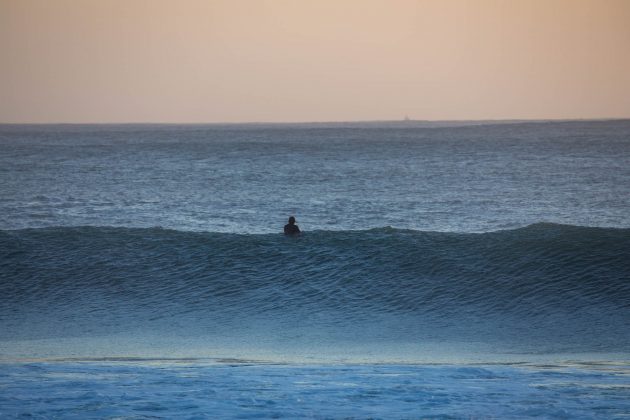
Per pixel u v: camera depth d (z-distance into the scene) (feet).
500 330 220.64
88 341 214.90
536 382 146.00
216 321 238.27
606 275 251.19
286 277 272.10
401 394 133.18
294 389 137.39
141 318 241.96
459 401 127.34
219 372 158.20
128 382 143.84
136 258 291.38
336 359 186.09
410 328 226.79
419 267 272.72
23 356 190.49
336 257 285.64
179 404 124.06
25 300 259.19
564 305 235.61
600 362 177.17
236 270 279.08
